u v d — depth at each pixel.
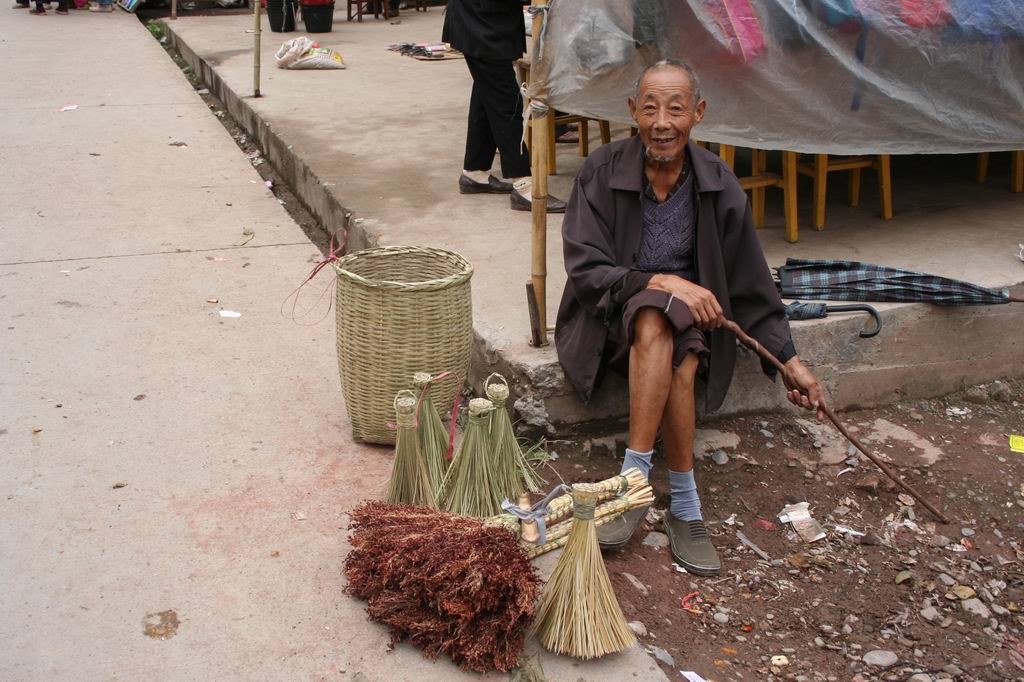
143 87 9.42
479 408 2.95
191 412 3.65
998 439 3.91
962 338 4.07
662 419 3.05
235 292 4.80
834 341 3.84
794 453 3.71
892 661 2.74
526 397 3.50
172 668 2.42
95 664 2.42
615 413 3.62
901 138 4.08
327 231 5.75
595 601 2.50
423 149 6.52
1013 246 4.46
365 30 12.34
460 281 3.28
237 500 3.12
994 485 3.62
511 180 5.59
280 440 3.49
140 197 6.22
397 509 2.74
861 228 4.75
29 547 2.85
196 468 3.29
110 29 13.05
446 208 5.31
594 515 2.51
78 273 4.94
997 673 2.75
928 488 3.57
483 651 2.43
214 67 9.53
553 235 4.88
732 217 3.15
